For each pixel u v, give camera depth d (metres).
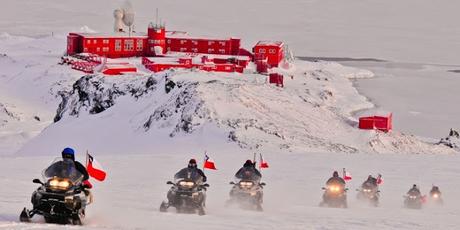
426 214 91.44
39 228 42.75
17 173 132.50
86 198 56.59
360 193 114.75
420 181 158.12
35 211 54.09
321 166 183.00
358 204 113.19
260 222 63.94
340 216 77.81
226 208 85.50
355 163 194.00
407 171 177.00
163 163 176.12
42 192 54.25
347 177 133.25
